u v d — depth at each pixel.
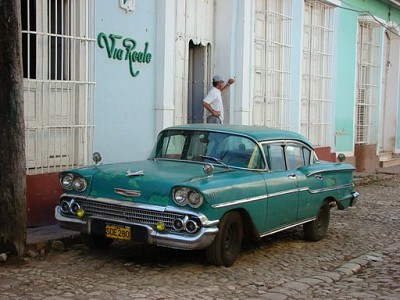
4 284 5.74
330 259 7.41
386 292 5.95
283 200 7.21
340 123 16.06
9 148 6.33
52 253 7.00
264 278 6.37
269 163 7.23
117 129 9.20
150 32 9.66
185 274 6.30
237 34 11.81
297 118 14.05
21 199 6.48
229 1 11.71
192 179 6.20
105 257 6.90
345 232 9.11
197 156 7.21
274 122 13.30
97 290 5.66
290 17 13.53
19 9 6.26
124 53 9.23
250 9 11.98
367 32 17.69
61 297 5.40
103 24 8.86
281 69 13.43
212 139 7.29
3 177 6.36
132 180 6.28
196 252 7.20
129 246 7.43
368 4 17.00
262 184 6.85
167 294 5.61
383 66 19.08
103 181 6.44
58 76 8.38
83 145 8.63
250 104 12.19
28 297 5.39
